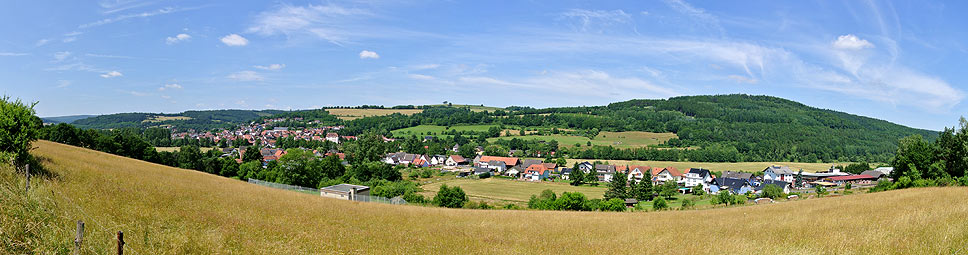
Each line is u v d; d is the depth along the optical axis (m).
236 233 15.42
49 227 11.41
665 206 64.69
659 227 24.12
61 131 76.62
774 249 14.59
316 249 14.42
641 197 79.38
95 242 11.06
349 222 22.89
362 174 88.75
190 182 34.94
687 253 15.29
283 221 20.23
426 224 24.84
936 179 53.25
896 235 15.04
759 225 22.17
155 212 16.75
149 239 12.52
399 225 23.55
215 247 13.02
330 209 28.45
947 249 12.62
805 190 89.38
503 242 18.55
